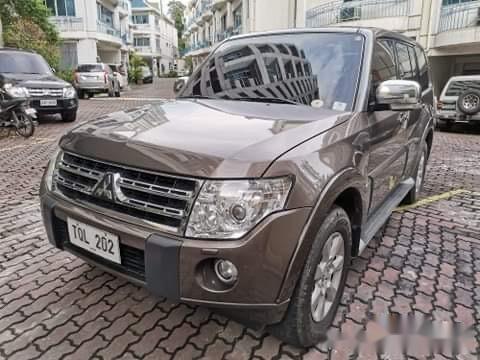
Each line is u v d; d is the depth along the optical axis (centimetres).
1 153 644
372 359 194
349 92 245
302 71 266
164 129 195
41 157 619
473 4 1267
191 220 158
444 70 1498
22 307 230
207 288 161
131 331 211
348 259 218
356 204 218
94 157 190
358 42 270
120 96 1912
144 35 5047
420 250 314
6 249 303
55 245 215
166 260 160
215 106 247
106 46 2917
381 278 269
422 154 409
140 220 171
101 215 182
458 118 955
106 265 189
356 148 207
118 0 3122
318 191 169
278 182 159
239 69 297
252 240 154
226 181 156
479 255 307
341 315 227
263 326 191
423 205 425
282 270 161
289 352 197
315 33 290
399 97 231
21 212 382
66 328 213
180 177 162
